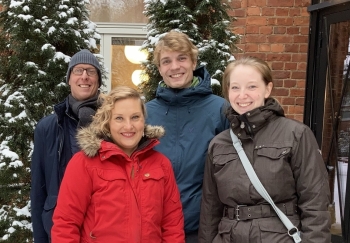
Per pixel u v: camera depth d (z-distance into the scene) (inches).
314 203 60.4
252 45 173.5
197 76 87.0
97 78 87.0
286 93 175.2
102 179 64.1
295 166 62.6
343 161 138.3
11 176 119.6
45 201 81.0
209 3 133.6
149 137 69.9
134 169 66.3
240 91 67.2
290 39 172.9
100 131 67.7
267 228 61.8
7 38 127.5
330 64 142.3
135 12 206.8
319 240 58.7
